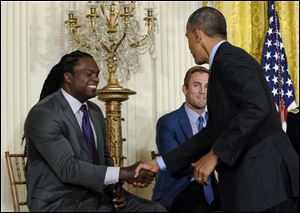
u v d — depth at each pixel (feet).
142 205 10.49
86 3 16.92
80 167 10.12
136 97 17.39
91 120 11.62
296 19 18.65
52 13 16.88
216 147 9.20
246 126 8.91
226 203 9.46
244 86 9.03
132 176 10.41
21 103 16.17
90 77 11.19
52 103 10.73
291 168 9.21
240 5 18.03
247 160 9.22
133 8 15.30
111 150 14.75
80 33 16.62
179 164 10.91
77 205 10.30
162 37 17.66
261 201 9.02
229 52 9.52
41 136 10.25
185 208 12.43
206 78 13.60
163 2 17.79
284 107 17.90
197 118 13.69
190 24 10.26
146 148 17.42
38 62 16.62
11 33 16.26
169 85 17.54
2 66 16.07
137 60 16.87
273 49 18.12
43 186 10.36
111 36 15.02
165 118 13.66
